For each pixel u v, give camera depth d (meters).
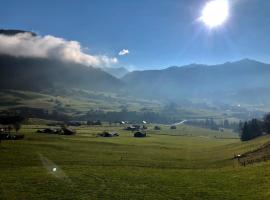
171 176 70.31
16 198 52.31
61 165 86.44
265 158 89.62
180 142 197.25
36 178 66.31
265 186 57.12
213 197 53.19
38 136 166.88
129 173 73.25
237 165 88.62
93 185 60.97
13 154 101.06
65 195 54.38
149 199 52.66
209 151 143.62
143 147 151.50
